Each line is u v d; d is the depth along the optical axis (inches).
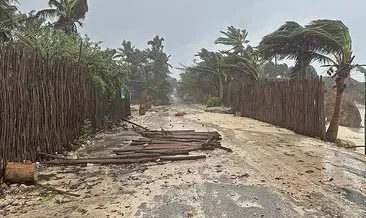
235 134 481.4
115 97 622.8
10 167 211.3
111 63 553.6
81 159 281.9
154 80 2488.9
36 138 273.9
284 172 254.8
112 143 390.0
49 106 299.1
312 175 248.7
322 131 446.9
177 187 211.9
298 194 202.5
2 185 205.9
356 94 1969.7
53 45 443.5
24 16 1026.7
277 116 611.8
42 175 239.1
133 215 166.2
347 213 173.6
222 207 177.9
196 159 295.6
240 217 164.9
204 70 1617.9
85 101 413.7
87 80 430.3
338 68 478.9
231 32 1605.6
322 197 198.4
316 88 467.5
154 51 2449.6
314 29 508.7
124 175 241.4
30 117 263.7
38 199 188.1
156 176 238.5
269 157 311.0
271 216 166.9
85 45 496.1
